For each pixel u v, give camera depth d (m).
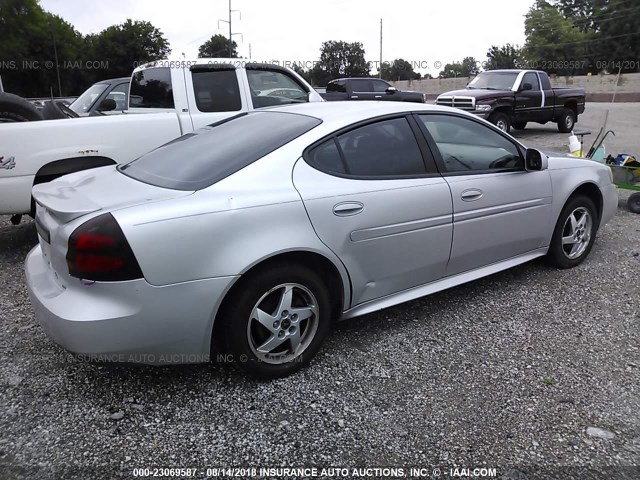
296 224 2.88
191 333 2.67
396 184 3.34
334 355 3.29
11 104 5.34
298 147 3.09
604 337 3.51
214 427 2.62
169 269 2.55
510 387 2.95
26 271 3.09
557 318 3.79
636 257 5.02
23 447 2.45
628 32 61.66
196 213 2.63
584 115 22.22
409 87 48.47
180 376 3.05
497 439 2.54
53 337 2.65
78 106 9.06
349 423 2.65
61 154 4.85
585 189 4.75
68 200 2.80
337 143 3.23
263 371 2.93
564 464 2.38
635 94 35.00
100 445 2.48
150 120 5.31
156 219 2.55
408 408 2.77
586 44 64.62
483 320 3.76
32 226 6.29
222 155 3.12
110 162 5.11
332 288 3.19
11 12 47.44
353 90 16.56
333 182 3.11
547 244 4.45
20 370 3.09
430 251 3.53
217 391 2.91
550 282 4.43
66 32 53.03
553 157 4.60
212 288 2.65
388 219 3.25
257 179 2.91
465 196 3.66
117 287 2.48
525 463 2.38
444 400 2.83
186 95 5.93
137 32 56.47
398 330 3.62
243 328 2.80
